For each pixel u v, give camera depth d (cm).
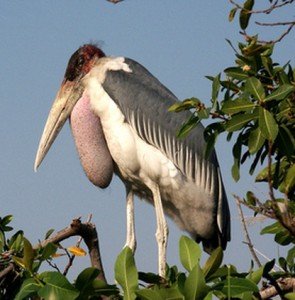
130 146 1374
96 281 701
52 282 697
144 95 1402
